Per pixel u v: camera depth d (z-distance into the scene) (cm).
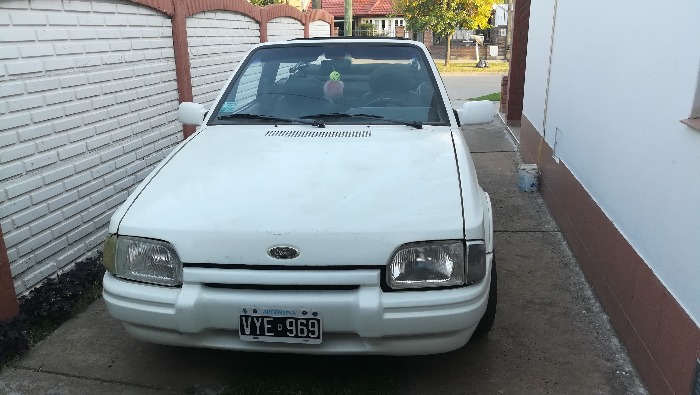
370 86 382
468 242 250
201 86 688
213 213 257
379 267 244
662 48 283
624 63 339
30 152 368
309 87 384
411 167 294
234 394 282
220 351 321
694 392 232
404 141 329
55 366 308
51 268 387
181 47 594
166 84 572
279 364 307
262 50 410
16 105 356
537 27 654
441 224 249
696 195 239
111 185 466
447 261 247
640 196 304
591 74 411
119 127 480
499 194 605
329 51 400
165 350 323
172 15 573
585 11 435
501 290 391
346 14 1777
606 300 356
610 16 370
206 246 246
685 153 251
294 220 249
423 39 3312
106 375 300
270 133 345
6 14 348
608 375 298
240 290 248
